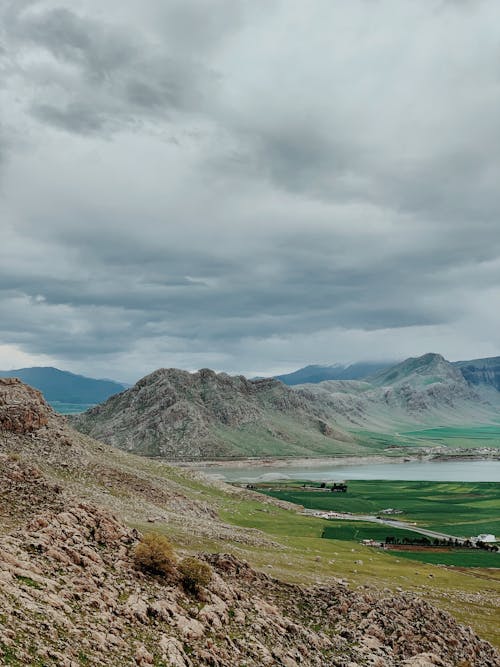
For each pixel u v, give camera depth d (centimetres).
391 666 4762
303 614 5762
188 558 5053
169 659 3344
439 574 11244
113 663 2969
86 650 2958
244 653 3984
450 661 5266
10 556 3788
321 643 4925
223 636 4072
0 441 12000
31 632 2836
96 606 3628
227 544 9131
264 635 4503
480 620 7675
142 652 3225
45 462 11888
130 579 4431
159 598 4259
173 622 3944
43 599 3319
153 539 4975
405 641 5378
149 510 10762
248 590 6038
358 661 4656
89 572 4150
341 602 6175
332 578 8000
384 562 11838
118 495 11469
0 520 5119
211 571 5131
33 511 5612
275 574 7244
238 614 4725
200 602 4631
